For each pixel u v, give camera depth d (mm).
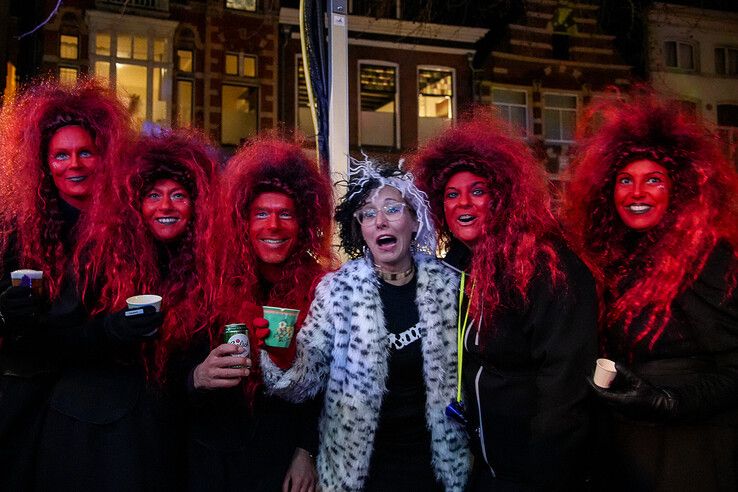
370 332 2094
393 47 14523
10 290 1897
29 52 12078
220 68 13289
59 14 12273
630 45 16109
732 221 2033
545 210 2084
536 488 1781
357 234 2281
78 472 1936
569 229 2225
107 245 2156
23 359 2104
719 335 1831
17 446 2059
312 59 3691
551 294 1858
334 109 3625
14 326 1912
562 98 15727
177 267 2246
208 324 2203
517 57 15344
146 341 1987
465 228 2141
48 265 2154
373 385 2059
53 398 2023
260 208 2389
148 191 2234
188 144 2373
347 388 2068
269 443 2170
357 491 2027
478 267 2041
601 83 15836
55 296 2082
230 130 13500
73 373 2064
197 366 2039
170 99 12875
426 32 14547
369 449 2045
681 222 1997
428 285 2176
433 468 2088
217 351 1923
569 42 15891
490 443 1950
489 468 1989
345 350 2123
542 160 2570
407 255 2240
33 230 2193
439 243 2445
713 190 2043
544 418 1781
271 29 13680
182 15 13148
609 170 2203
